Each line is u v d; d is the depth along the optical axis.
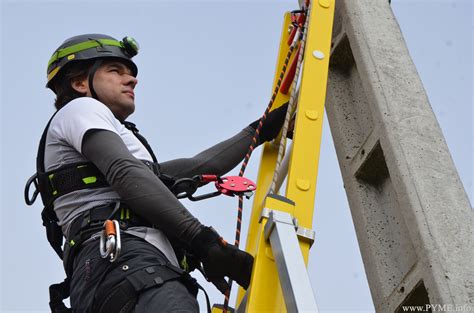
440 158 3.91
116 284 3.39
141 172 3.53
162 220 3.48
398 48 4.34
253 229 4.45
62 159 3.78
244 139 4.69
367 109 4.43
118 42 4.23
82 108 3.76
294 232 3.34
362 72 4.29
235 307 4.43
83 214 3.67
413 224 3.72
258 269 3.38
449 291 3.46
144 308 3.32
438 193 3.76
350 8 4.50
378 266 4.04
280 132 4.68
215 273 3.50
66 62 4.14
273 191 3.62
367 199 4.24
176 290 3.37
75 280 3.56
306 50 4.07
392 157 3.93
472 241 3.61
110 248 3.37
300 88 3.94
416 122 4.03
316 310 3.03
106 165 3.56
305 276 3.14
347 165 4.36
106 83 4.12
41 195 3.84
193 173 4.54
